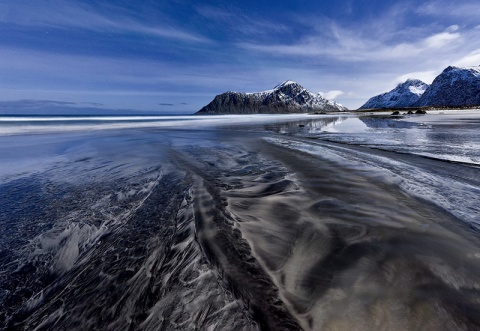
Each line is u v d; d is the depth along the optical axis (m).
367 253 3.10
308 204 4.73
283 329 2.10
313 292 2.50
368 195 5.05
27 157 10.08
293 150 10.80
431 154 8.63
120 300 2.53
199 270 2.88
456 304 2.28
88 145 13.52
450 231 3.56
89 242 3.67
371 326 2.11
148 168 8.05
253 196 5.25
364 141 12.52
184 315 2.29
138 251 3.36
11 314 2.48
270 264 2.96
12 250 3.51
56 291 2.74
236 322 2.18
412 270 2.75
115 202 5.14
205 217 4.25
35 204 5.11
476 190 5.06
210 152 10.90
